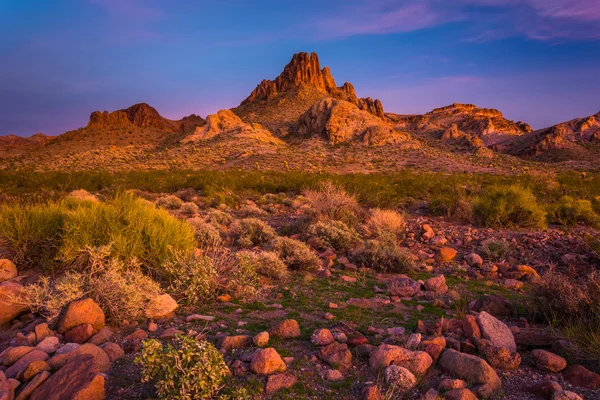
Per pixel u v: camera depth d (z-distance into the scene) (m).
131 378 3.20
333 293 5.80
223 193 20.17
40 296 4.43
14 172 30.20
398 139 109.88
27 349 3.46
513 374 3.29
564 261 8.01
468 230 11.23
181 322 4.51
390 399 2.87
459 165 76.69
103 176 31.44
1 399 2.74
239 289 5.50
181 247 6.45
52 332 3.92
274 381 3.06
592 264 7.71
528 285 6.61
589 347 3.52
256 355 3.30
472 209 12.83
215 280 5.59
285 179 31.03
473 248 9.30
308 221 10.98
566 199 15.62
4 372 3.20
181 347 3.16
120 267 5.26
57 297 4.28
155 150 130.00
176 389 2.88
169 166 78.19
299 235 9.84
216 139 121.06
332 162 80.31
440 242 9.68
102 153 112.12
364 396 2.85
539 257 8.64
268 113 177.50
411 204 17.33
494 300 5.00
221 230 10.09
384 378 3.14
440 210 14.73
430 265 7.99
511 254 8.67
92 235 5.98
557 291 4.65
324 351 3.58
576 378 3.15
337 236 9.03
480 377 3.04
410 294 5.79
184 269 5.48
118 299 4.45
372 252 7.56
